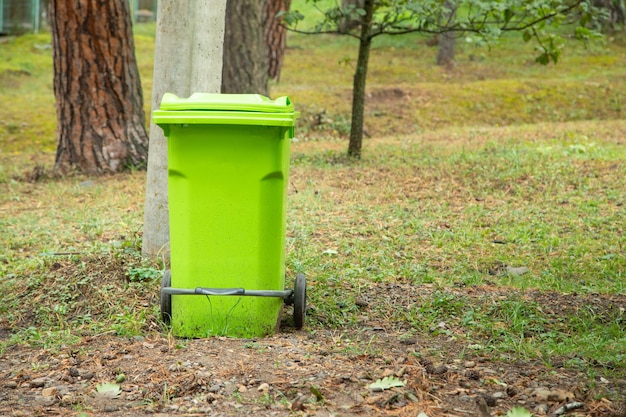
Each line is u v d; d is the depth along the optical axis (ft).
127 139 45.50
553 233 28.07
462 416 12.66
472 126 61.46
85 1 43.80
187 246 17.17
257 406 13.19
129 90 45.39
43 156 53.78
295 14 40.86
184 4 22.98
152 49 92.99
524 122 63.87
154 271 21.29
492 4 35.94
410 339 17.38
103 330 18.29
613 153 41.04
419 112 64.08
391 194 34.99
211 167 16.85
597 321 18.89
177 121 16.40
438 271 23.73
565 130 51.62
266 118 16.30
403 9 39.81
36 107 65.57
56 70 45.03
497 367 15.28
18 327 19.74
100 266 22.16
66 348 16.99
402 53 94.12
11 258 26.50
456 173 38.60
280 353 15.88
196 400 13.53
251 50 50.67
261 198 16.99
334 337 17.37
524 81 70.64
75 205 36.04
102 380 14.82
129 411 13.28
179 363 15.20
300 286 17.89
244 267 17.22
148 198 23.15
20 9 99.45
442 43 86.22
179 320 17.56
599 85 69.36
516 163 39.14
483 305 20.07
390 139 54.13
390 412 12.82
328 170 41.73
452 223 29.71
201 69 23.20
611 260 24.56
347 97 66.69
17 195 39.34
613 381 14.29
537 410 12.82
